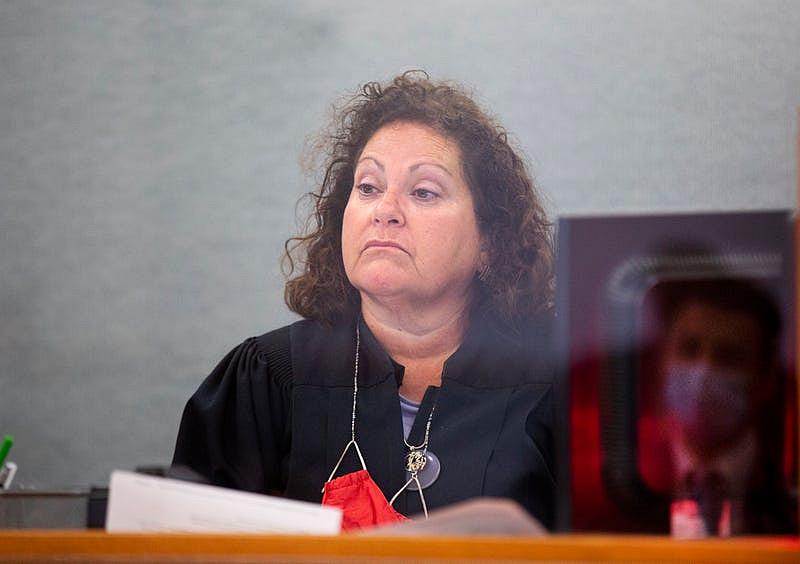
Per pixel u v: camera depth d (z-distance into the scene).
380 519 4.95
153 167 7.52
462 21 7.25
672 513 3.02
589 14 7.12
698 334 3.05
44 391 7.45
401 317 5.81
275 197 7.33
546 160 7.04
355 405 5.63
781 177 6.92
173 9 7.61
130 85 7.60
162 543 2.71
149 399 7.36
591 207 6.97
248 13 7.50
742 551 2.54
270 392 5.72
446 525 2.70
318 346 5.79
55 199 7.58
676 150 6.99
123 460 7.34
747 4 7.01
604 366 3.07
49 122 7.64
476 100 7.14
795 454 2.99
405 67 7.26
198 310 7.36
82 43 7.68
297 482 5.54
